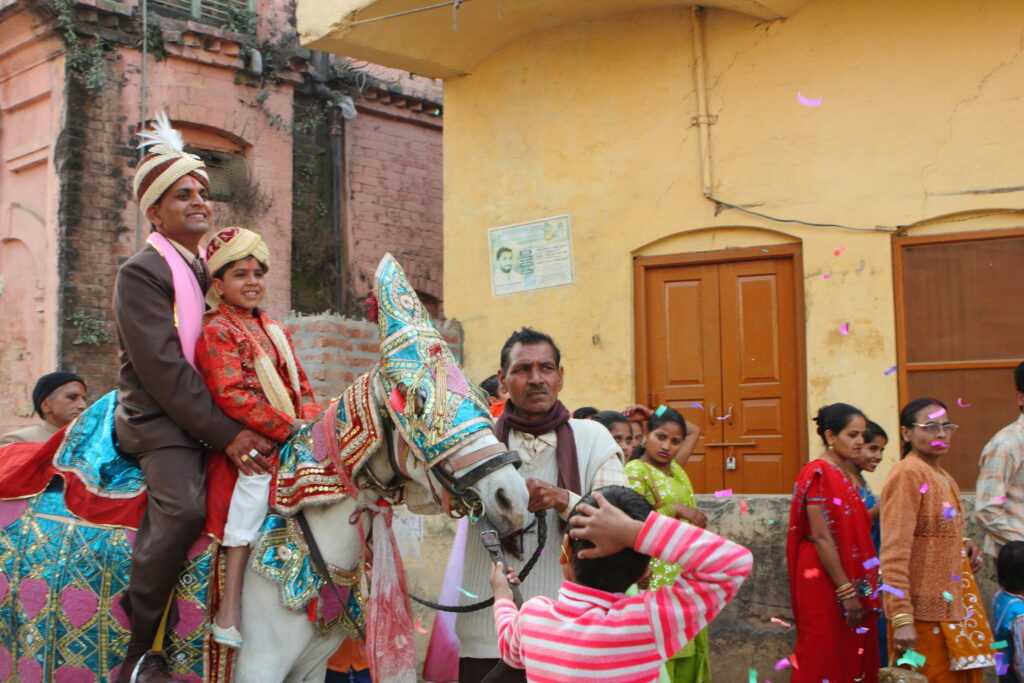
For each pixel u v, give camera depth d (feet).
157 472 12.35
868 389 24.88
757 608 18.83
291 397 13.37
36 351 38.68
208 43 40.29
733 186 26.84
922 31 24.85
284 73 42.60
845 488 16.60
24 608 12.91
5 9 38.34
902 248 25.03
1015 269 23.91
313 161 43.96
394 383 11.88
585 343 28.50
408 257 46.11
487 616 12.51
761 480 26.35
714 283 27.30
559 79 29.53
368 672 17.13
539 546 12.04
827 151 25.75
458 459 11.43
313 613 12.30
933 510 15.96
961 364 24.27
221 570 12.32
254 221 41.34
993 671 17.60
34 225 39.06
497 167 30.35
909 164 24.86
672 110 27.81
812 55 26.03
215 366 12.50
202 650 12.16
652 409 27.61
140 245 38.93
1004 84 24.02
